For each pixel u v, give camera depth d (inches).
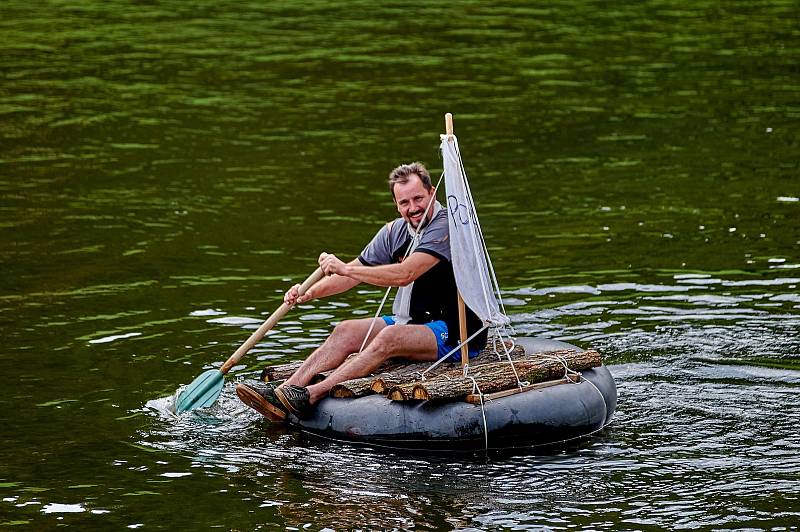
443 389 830.5
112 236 1349.7
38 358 999.6
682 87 2139.5
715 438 852.6
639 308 1128.8
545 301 1154.7
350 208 1472.7
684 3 2974.9
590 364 895.7
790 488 772.0
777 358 1003.9
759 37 2571.4
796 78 2193.7
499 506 747.4
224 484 780.6
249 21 2731.3
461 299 864.9
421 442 831.1
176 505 751.7
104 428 868.0
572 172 1637.6
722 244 1318.9
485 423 826.2
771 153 1716.3
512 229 1395.2
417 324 892.0
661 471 799.7
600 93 2098.9
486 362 895.7
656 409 905.5
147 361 998.4
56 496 762.8
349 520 727.7
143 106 1980.8
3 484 778.8
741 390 939.3
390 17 2787.9
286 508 745.6
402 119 1916.8
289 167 1651.1
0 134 1797.5
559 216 1443.2
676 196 1515.7
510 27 2682.1
